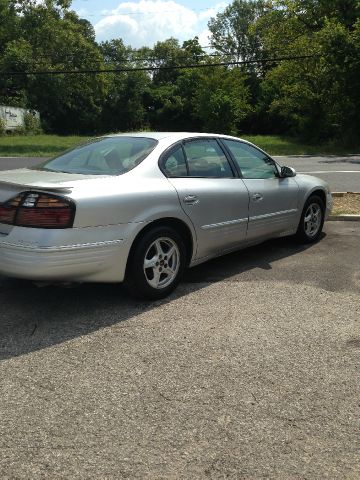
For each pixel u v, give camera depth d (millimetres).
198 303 4582
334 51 29969
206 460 2512
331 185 12664
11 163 21312
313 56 32500
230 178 5395
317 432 2736
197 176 5039
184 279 5250
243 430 2748
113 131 64875
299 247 6539
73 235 3939
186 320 4207
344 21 33188
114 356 3586
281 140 38719
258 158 5957
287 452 2574
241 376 3314
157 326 4090
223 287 5004
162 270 4660
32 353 3627
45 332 3977
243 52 64875
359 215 8102
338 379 3277
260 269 5586
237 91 45781
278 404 2996
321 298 4688
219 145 5477
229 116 43594
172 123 64688
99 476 2398
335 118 32750
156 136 5051
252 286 5023
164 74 76500
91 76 37500
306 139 35438
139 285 4465
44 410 2932
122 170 4555
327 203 6945
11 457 2529
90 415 2883
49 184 3984
